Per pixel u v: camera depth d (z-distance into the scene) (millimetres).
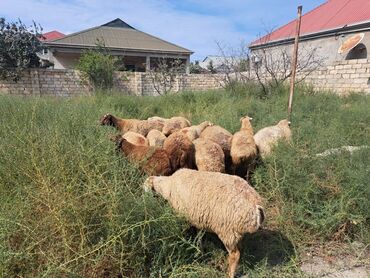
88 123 5465
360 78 13422
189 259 3156
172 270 2852
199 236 3186
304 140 5551
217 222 3119
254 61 16297
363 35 19797
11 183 3408
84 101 10180
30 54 18078
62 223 2617
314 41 23234
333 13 24719
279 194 4254
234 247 3129
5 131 4449
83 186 3121
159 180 3705
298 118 8023
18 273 2547
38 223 2686
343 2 25562
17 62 16594
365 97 11352
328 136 5777
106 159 3662
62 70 16766
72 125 5160
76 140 4227
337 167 4488
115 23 35312
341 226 3855
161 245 3008
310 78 15266
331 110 9266
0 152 3750
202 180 3332
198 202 3213
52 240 2643
